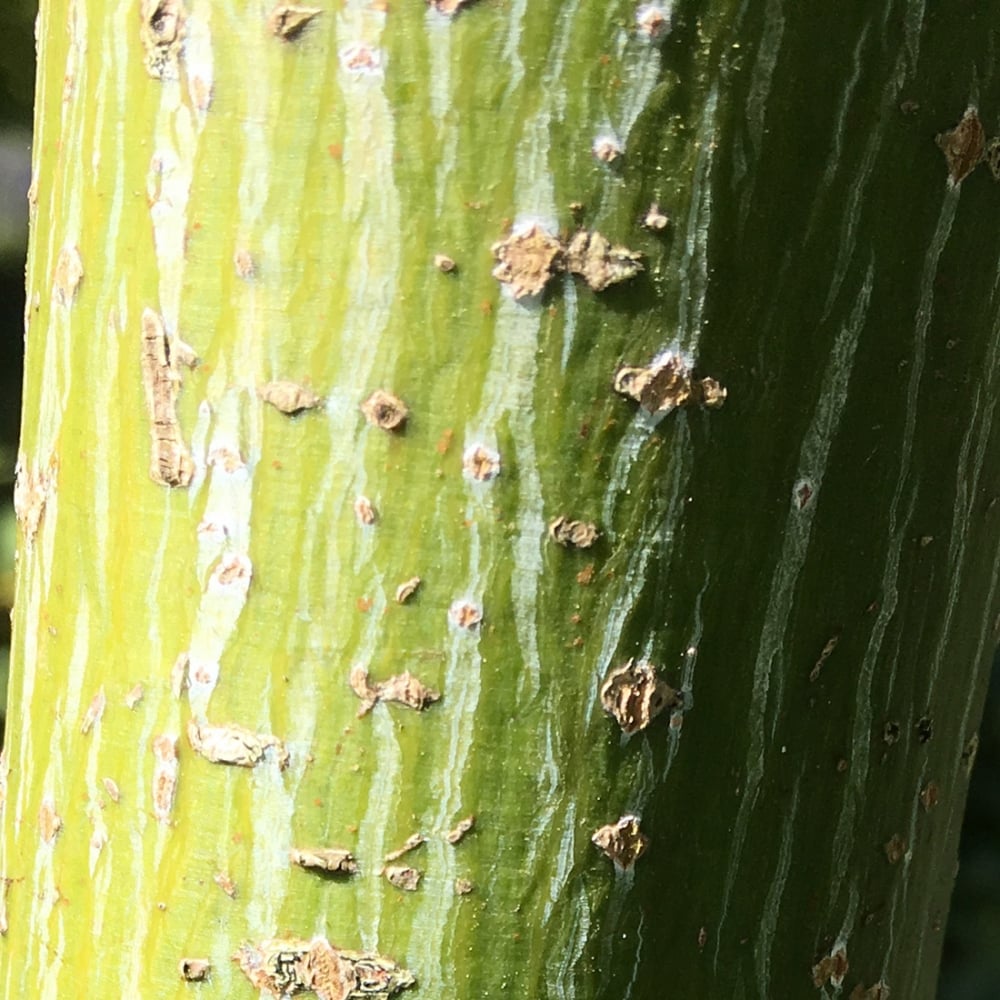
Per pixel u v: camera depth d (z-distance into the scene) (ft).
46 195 1.61
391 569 1.51
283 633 1.52
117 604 1.55
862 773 1.58
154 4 1.52
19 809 1.62
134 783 1.55
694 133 1.49
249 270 1.51
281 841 1.53
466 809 1.52
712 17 1.48
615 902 1.53
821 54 1.50
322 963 1.53
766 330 1.51
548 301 1.49
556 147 1.48
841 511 1.54
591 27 1.48
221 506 1.52
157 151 1.52
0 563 3.45
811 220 1.51
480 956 1.53
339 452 1.51
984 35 1.53
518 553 1.51
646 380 1.50
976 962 3.54
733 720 1.54
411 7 1.48
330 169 1.49
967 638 1.63
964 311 1.56
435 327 1.49
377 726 1.51
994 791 3.69
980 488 1.60
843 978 1.60
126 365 1.54
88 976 1.57
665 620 1.52
